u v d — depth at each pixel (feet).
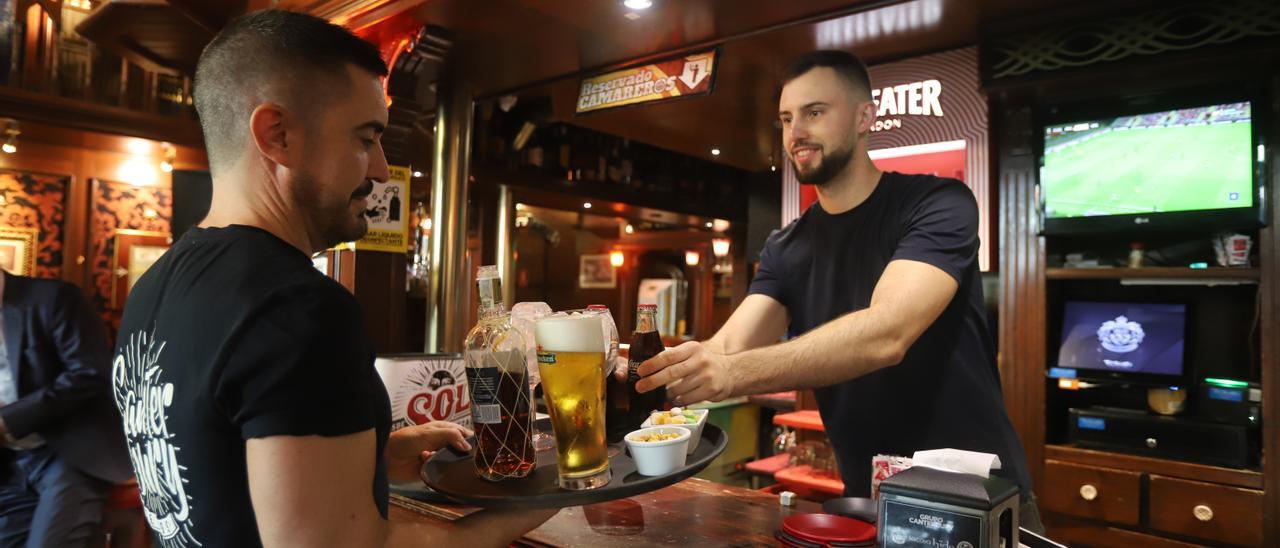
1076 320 9.53
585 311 4.18
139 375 2.98
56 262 18.97
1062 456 9.27
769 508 5.30
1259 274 8.16
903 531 3.44
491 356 3.84
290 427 2.49
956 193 5.41
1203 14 7.84
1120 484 8.84
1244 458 8.28
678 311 33.06
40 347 8.15
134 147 19.27
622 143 21.13
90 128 17.37
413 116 10.50
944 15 9.02
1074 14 8.53
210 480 2.64
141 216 20.27
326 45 3.05
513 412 3.84
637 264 34.12
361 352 2.75
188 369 2.68
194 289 2.78
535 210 23.52
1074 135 9.18
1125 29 8.28
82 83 17.63
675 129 14.96
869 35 9.76
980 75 9.27
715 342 6.20
